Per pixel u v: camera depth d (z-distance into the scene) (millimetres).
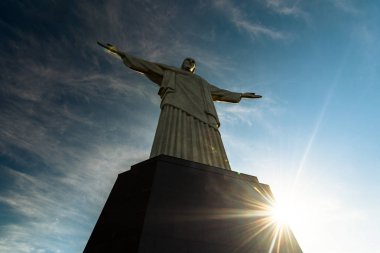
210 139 15102
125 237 8984
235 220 10281
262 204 11359
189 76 18891
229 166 14398
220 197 10820
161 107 16453
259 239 10031
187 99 16953
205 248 9016
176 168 11195
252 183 12172
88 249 9891
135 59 18109
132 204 10125
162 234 8859
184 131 14641
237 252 9289
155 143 14125
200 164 11789
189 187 10695
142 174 11234
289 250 10211
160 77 18688
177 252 8609
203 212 10039
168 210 9625
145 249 8305
